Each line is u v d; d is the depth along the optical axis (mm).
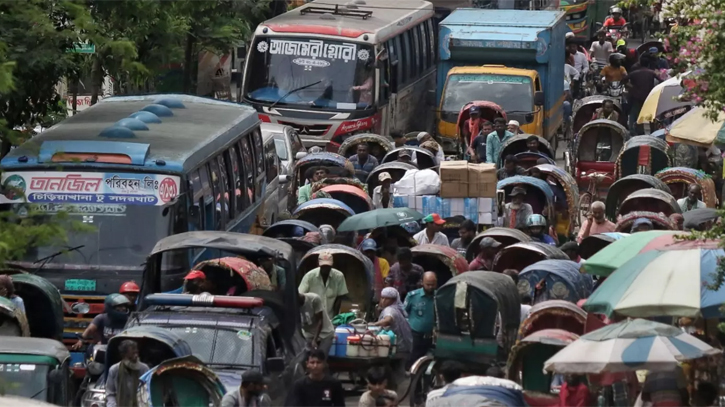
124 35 46781
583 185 57438
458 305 32719
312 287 37031
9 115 43156
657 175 50906
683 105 54438
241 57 81750
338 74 64938
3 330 33000
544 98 68188
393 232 43938
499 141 57219
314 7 70375
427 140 58969
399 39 70562
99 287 37219
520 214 46156
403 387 35906
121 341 29484
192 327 30922
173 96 50531
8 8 32469
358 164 55812
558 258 39062
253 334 30766
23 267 37375
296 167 54094
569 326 32062
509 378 30359
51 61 41094
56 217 27641
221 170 43562
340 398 30141
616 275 29125
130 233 37688
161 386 27938
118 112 45844
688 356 25734
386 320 35344
